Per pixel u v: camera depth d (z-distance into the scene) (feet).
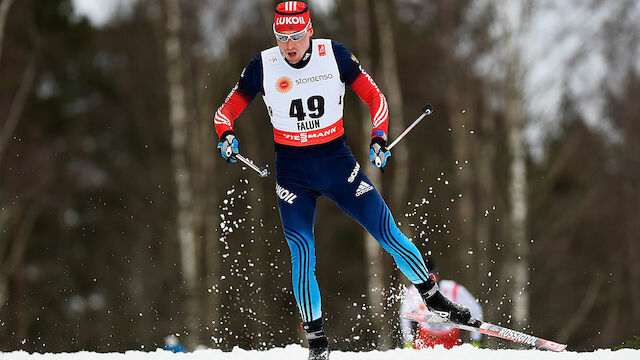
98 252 219.20
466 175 192.54
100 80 234.58
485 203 189.88
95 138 236.63
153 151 209.36
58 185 222.89
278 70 48.85
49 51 225.15
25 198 206.80
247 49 189.57
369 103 49.93
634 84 172.65
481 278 176.96
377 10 185.37
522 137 164.14
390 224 50.49
